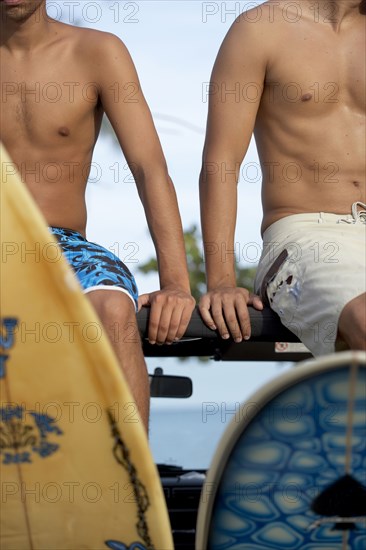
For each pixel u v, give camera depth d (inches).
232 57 166.9
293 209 165.9
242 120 166.2
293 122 165.9
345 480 116.7
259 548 120.0
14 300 117.9
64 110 164.9
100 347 117.2
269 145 169.2
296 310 155.6
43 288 117.4
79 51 167.0
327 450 115.7
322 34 168.2
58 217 164.6
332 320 147.9
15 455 122.8
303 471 116.9
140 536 124.1
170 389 204.1
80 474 122.8
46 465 123.1
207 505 119.4
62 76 165.9
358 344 142.6
